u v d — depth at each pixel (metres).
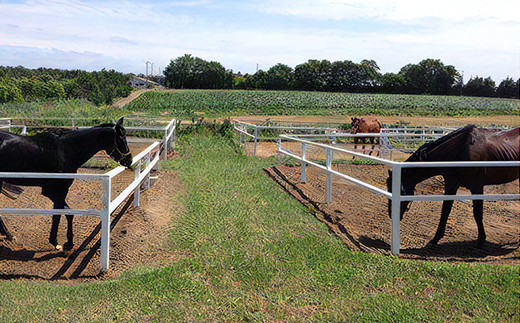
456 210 6.76
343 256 4.67
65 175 4.82
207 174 9.83
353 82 108.88
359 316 3.39
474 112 55.47
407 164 4.81
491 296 3.60
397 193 4.82
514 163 4.95
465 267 4.14
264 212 6.64
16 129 15.93
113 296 3.89
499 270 4.05
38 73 76.75
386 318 3.34
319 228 5.79
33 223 6.27
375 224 6.09
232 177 9.49
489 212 6.68
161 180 8.88
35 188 8.20
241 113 45.19
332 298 3.74
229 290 3.97
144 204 7.03
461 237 5.54
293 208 6.86
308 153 13.09
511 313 3.34
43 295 3.92
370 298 3.68
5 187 5.74
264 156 13.72
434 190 7.51
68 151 5.49
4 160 5.18
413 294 3.72
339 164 11.04
